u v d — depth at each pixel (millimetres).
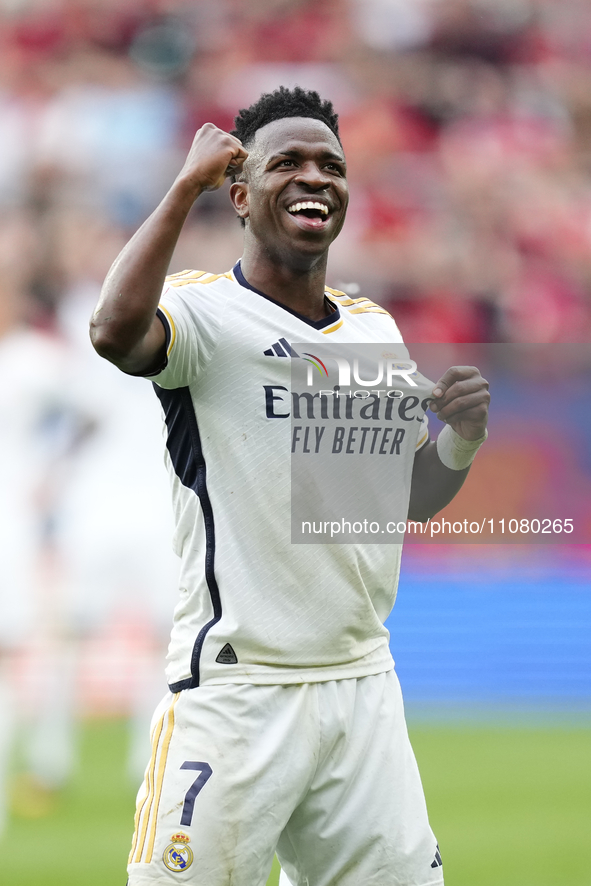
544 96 45875
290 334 9859
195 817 9242
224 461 9617
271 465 9633
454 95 44906
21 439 23641
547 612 30656
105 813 20203
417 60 45844
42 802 20578
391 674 10344
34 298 30047
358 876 9664
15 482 23531
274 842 9461
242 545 9562
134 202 40719
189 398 9688
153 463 24062
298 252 9836
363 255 40688
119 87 43875
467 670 30344
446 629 30500
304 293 10141
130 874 9391
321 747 9648
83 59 44500
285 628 9555
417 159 43031
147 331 8805
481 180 42938
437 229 41688
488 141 44062
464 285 40969
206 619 9656
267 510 9602
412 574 30578
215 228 39500
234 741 9367
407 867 9641
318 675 9688
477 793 20984
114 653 24453
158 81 44375
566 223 42969
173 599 23922
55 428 23703
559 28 47250
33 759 20797
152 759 9656
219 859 9234
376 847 9641
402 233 41469
